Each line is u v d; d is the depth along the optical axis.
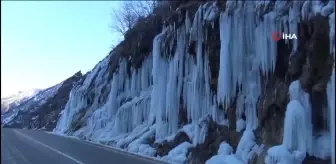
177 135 21.48
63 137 41.38
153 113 26.72
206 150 18.56
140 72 32.34
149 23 30.61
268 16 16.47
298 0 15.17
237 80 18.12
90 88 50.81
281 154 13.38
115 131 32.09
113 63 40.41
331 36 13.13
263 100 16.30
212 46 20.17
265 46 16.59
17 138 38.44
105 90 44.66
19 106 103.19
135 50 32.75
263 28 16.73
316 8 14.27
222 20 18.58
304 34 14.85
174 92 23.41
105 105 39.38
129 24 43.62
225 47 18.34
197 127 20.27
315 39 14.05
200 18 20.94
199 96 21.30
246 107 17.62
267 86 16.66
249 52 17.88
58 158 20.09
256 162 14.88
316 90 13.77
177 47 23.27
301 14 14.93
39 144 30.45
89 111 46.12
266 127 15.84
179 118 23.30
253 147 16.12
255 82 17.44
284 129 13.95
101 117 38.50
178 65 23.17
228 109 18.59
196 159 18.27
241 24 17.95
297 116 13.64
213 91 20.36
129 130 31.33
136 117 30.16
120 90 36.59
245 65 17.88
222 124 19.38
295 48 15.11
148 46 30.97
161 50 25.34
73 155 21.61
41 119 76.00
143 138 24.66
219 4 20.14
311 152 13.52
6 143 31.16
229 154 16.97
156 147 22.45
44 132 56.31
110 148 26.48
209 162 16.44
